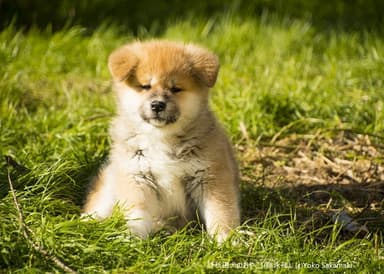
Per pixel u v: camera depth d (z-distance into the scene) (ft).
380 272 18.92
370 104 31.35
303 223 22.16
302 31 40.14
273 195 24.64
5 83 32.12
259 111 30.27
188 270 18.30
